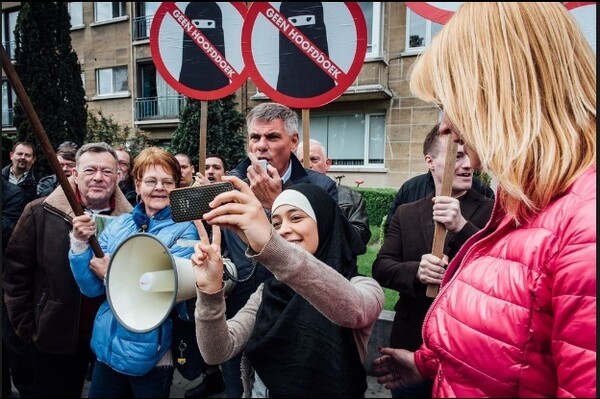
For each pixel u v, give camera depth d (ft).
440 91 2.45
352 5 6.15
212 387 6.15
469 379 2.39
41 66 20.89
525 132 2.16
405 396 4.16
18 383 7.64
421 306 5.33
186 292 3.93
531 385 2.16
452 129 2.69
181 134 22.82
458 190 5.71
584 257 1.91
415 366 3.55
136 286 4.35
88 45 33.40
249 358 3.68
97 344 5.35
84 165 6.17
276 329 3.56
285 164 6.43
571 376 1.91
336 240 3.90
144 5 31.58
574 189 2.07
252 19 6.35
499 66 2.24
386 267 5.59
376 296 3.61
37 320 6.10
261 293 4.34
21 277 6.19
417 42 27.07
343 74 6.27
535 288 2.11
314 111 29.96
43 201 6.25
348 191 7.18
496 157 2.22
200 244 3.53
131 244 4.39
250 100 26.50
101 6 32.76
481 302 2.34
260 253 2.81
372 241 17.20
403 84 27.55
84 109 22.90
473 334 2.34
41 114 20.80
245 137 24.06
